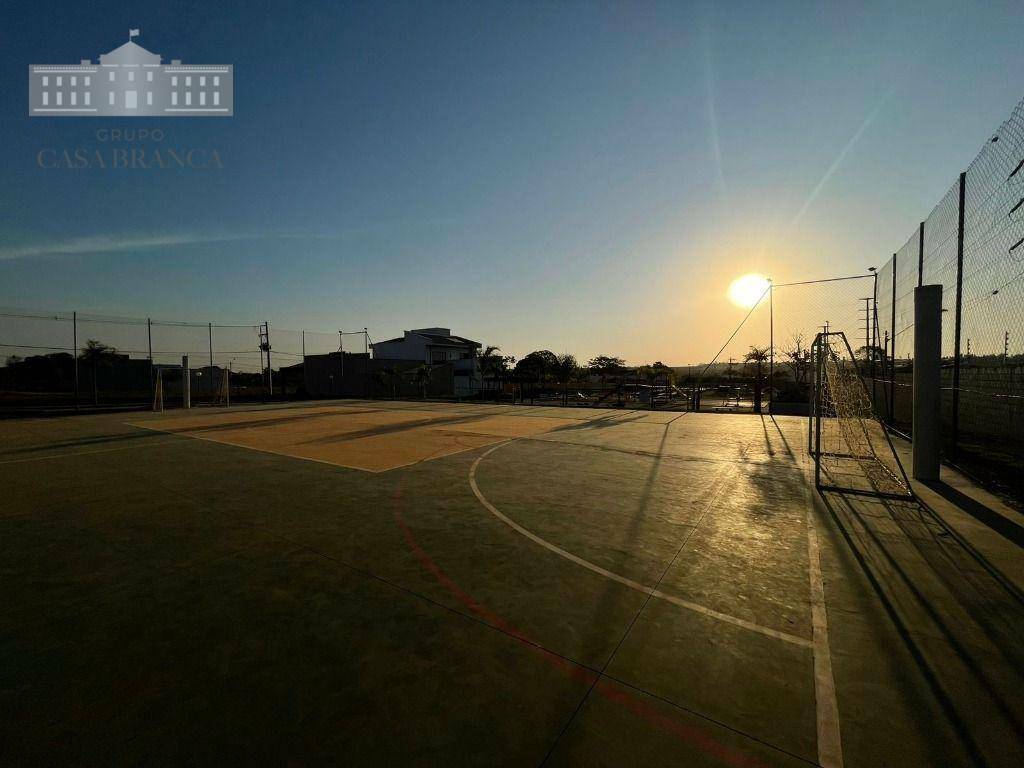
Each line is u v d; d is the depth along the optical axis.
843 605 3.03
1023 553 3.88
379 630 2.79
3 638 2.75
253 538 4.45
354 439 11.44
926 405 6.38
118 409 23.58
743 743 1.87
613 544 4.17
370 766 1.78
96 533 4.64
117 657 2.55
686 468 7.54
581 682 2.27
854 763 1.76
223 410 22.52
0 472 7.76
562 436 11.69
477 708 2.10
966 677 2.28
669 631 2.73
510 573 3.58
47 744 1.92
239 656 2.54
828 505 5.36
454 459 8.55
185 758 1.84
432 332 56.56
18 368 31.34
